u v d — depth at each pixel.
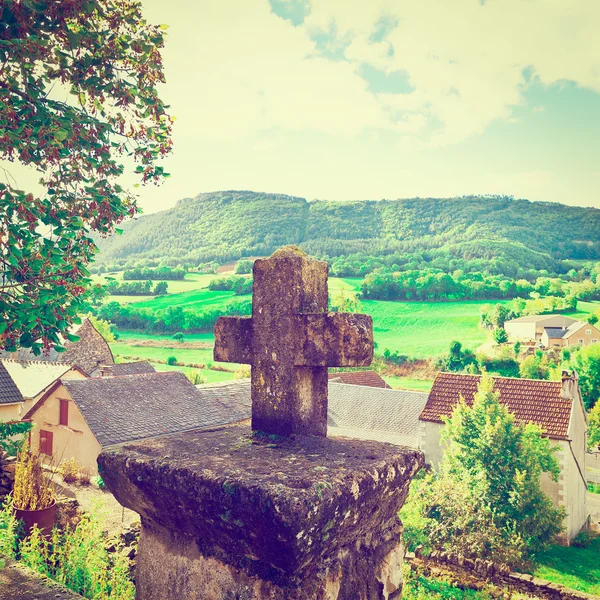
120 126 4.57
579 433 21.67
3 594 2.40
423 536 15.09
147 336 89.38
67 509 7.62
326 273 2.37
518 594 12.59
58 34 4.10
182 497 1.76
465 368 65.19
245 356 2.31
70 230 4.03
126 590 5.10
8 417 19.27
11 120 3.67
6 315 3.57
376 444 2.12
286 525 1.49
